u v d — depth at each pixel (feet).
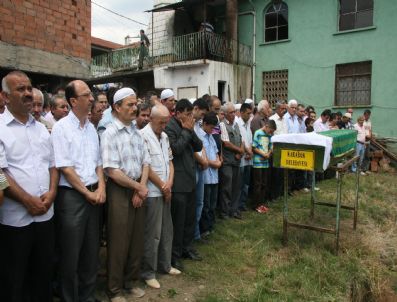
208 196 15.81
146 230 11.68
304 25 43.75
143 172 11.16
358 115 40.93
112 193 10.48
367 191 25.95
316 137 13.88
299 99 44.75
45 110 15.01
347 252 14.74
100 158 10.39
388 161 36.45
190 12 51.06
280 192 23.21
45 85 20.85
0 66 16.94
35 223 8.89
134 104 10.64
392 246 16.15
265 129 19.95
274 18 46.47
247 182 20.12
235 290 11.75
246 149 19.49
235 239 15.90
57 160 9.36
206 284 12.09
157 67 44.24
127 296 11.10
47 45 18.95
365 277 13.19
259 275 12.71
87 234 10.00
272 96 46.91
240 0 48.14
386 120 39.40
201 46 42.98
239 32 48.91
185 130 12.59
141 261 11.79
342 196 23.82
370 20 40.16
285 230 15.51
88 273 10.19
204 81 42.55
